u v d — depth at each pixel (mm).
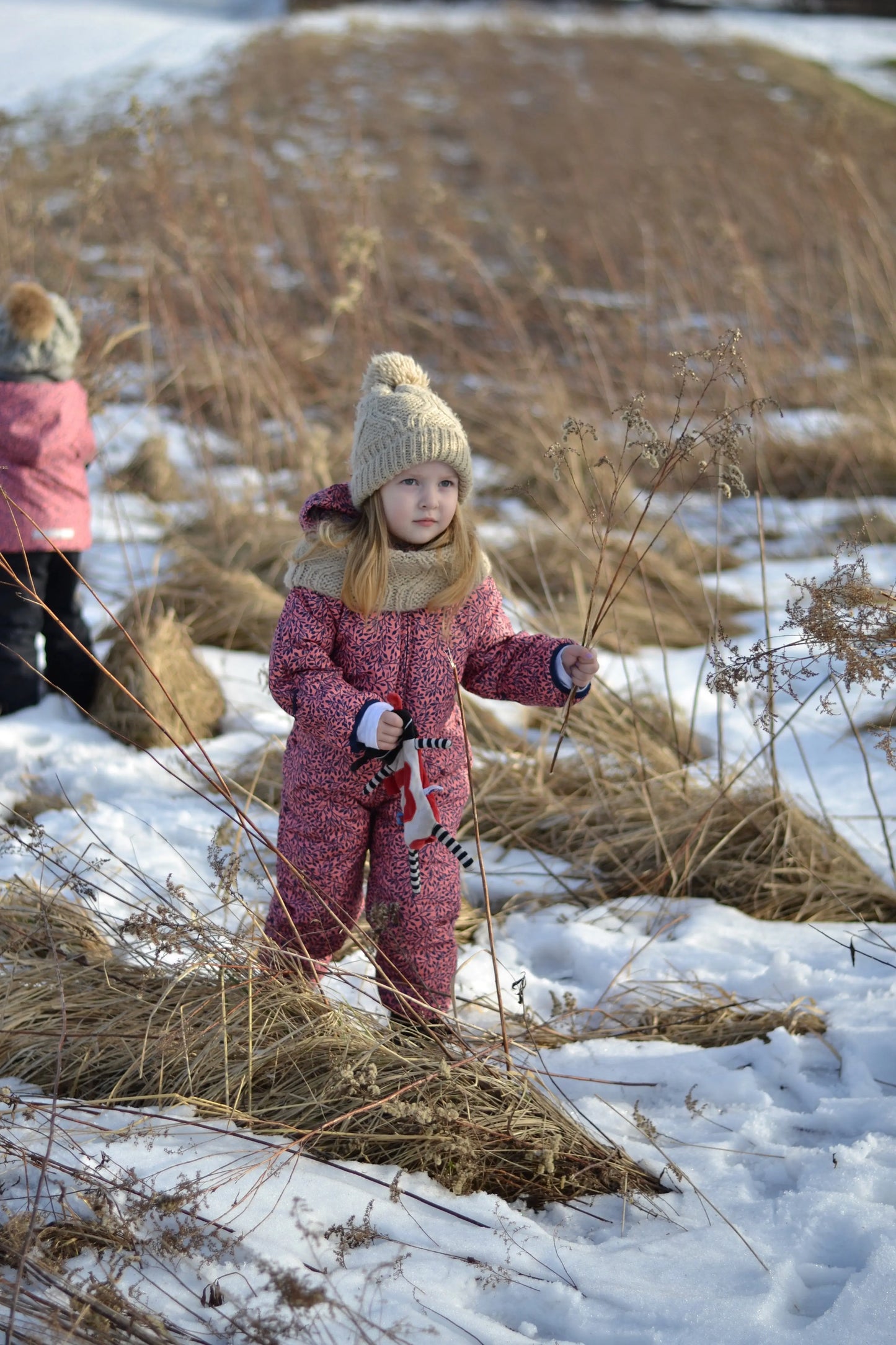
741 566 6211
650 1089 2600
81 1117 2260
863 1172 2229
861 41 26578
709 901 3455
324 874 2545
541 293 9461
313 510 2537
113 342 6246
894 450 7293
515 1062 2602
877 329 8734
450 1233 2061
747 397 7359
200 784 3957
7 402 4191
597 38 23172
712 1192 2242
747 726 4527
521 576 5613
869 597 2469
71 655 4457
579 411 7465
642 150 14609
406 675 2496
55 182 11414
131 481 6891
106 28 25453
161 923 2471
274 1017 2438
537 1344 1828
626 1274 2000
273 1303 1851
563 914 3387
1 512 4203
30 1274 1881
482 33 23031
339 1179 2162
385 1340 1805
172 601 5254
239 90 17750
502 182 14008
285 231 10203
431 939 2533
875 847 3662
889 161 12320
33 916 2832
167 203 7645
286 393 6789
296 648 2453
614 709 4418
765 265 9945
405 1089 2219
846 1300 1883
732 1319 1875
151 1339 1769
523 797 3838
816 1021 2805
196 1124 2180
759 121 16406
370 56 20906
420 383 2549
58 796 3826
